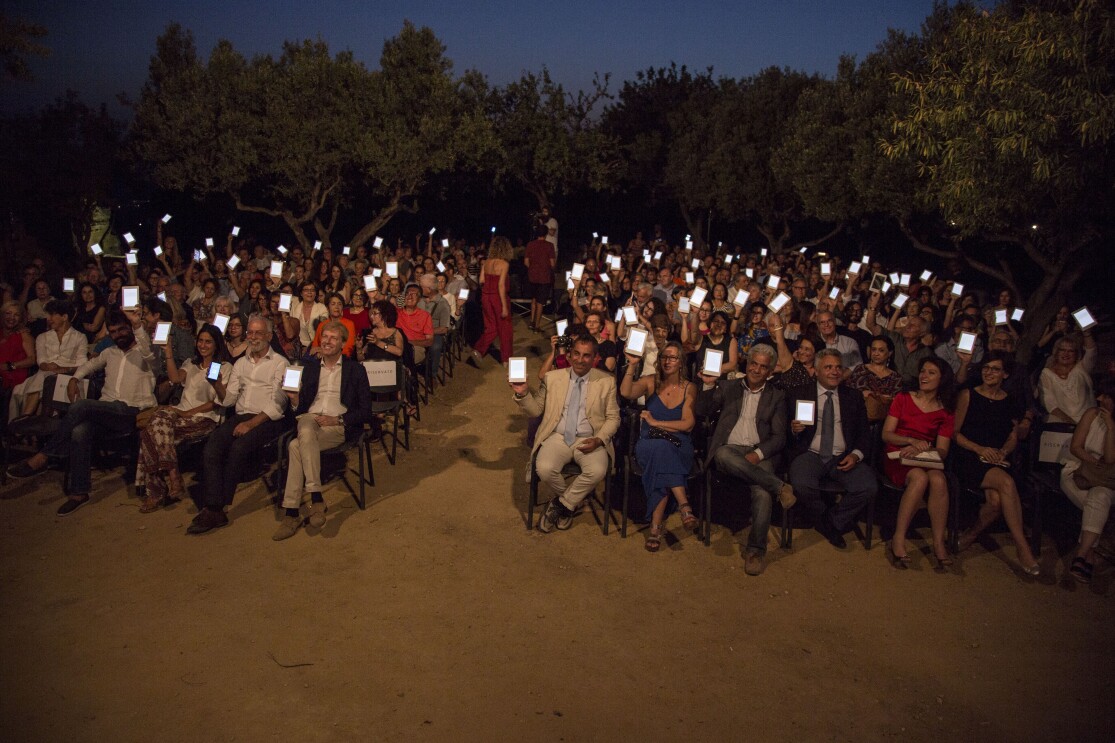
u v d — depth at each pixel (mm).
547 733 3801
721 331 7488
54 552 5496
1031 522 6203
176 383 6941
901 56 13750
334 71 15602
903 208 12992
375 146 15367
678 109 24203
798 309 8781
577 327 7125
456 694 4066
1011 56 8016
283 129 15281
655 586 5234
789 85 20281
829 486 5738
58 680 4090
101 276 11234
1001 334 7145
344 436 6195
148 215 19719
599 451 5863
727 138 20859
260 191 19141
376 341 7859
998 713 4055
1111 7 7113
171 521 6020
